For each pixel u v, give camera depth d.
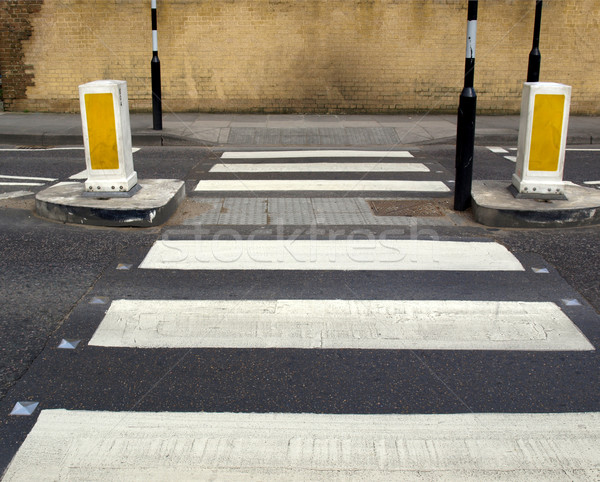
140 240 5.99
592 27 15.31
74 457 2.91
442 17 15.17
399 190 8.28
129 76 15.59
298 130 13.44
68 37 15.37
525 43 15.41
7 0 15.15
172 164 10.16
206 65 15.52
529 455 2.96
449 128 13.77
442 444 3.03
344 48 15.38
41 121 14.27
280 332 4.13
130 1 15.08
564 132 6.54
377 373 3.66
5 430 3.10
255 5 15.07
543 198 6.73
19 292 4.72
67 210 6.45
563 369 3.70
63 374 3.61
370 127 13.80
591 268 5.30
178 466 2.87
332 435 3.09
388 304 4.56
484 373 3.66
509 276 5.13
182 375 3.62
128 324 4.21
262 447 3.00
